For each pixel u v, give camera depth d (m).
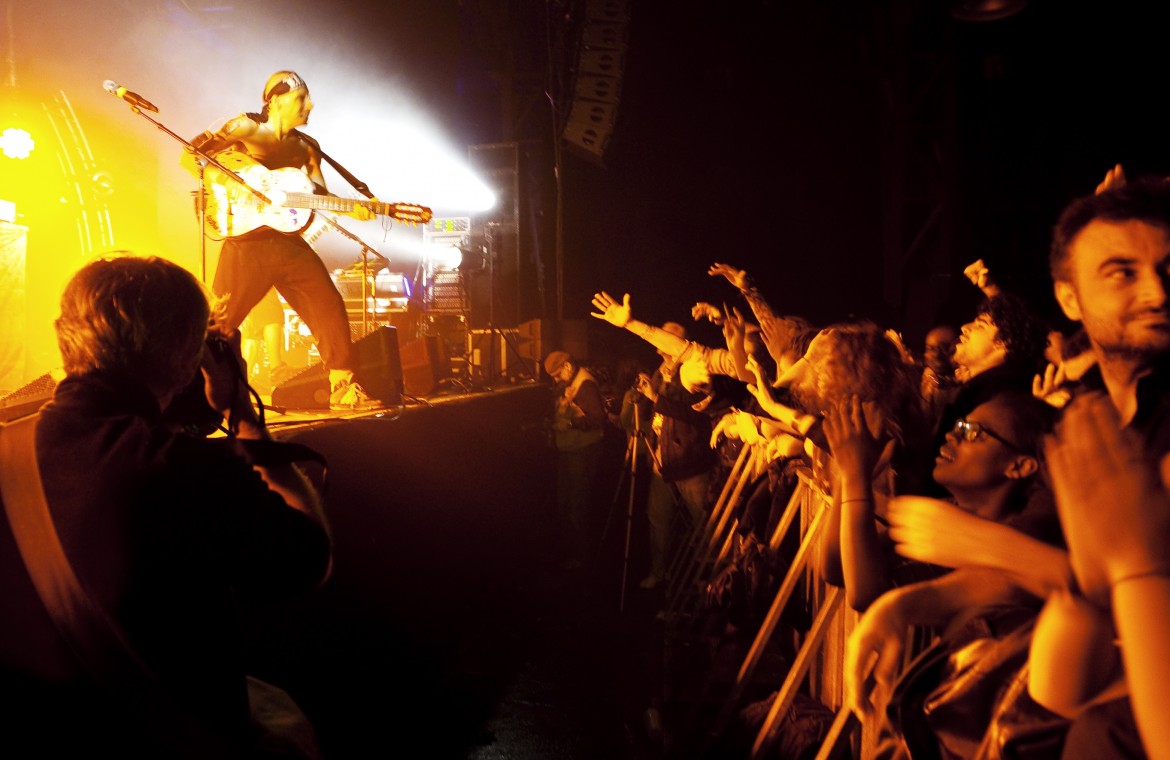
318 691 3.54
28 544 1.43
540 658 5.44
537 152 12.14
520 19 12.31
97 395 1.57
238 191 4.84
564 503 7.99
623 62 11.86
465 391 7.88
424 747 4.11
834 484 2.12
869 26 12.10
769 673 4.24
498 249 10.96
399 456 4.89
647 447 7.27
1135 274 1.15
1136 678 0.84
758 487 4.64
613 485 9.75
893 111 11.15
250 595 1.64
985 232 12.71
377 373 5.54
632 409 7.83
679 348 5.76
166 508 1.48
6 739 1.42
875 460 1.90
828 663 3.40
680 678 4.55
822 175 13.84
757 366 3.29
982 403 1.71
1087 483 0.92
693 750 3.72
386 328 5.61
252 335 7.48
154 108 4.43
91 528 1.44
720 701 4.06
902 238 11.09
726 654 4.58
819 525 3.30
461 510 6.45
